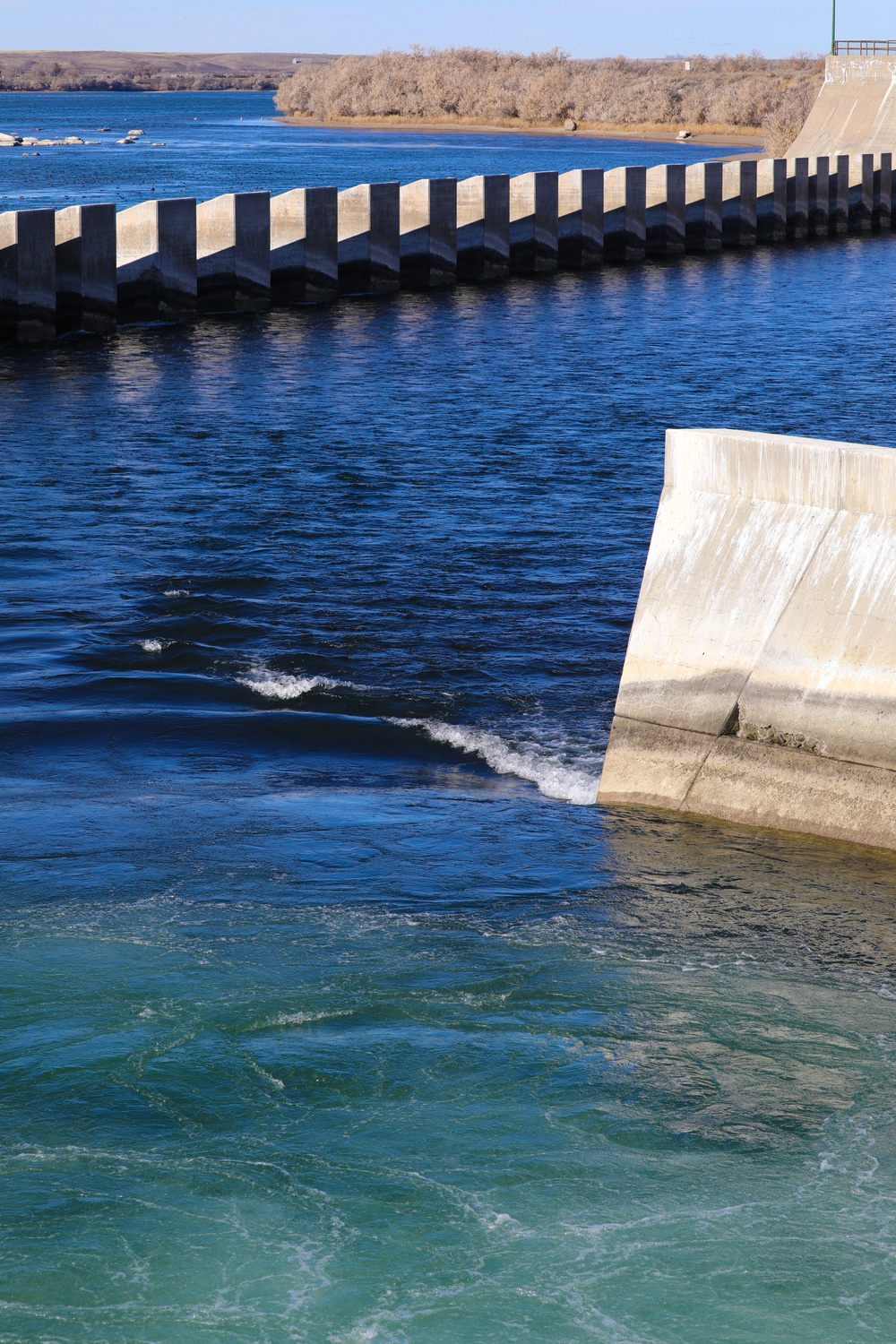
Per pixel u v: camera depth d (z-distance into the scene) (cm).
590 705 1644
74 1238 737
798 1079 884
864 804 1256
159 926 1072
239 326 4881
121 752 1470
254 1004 956
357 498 2548
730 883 1176
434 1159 804
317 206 5481
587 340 4503
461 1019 948
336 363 4072
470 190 6262
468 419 3256
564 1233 747
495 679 1717
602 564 2189
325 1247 735
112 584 2047
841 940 1074
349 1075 880
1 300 4353
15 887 1134
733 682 1322
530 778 1441
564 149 16812
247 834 1262
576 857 1231
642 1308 695
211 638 1836
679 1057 907
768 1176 791
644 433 3134
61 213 4575
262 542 2267
